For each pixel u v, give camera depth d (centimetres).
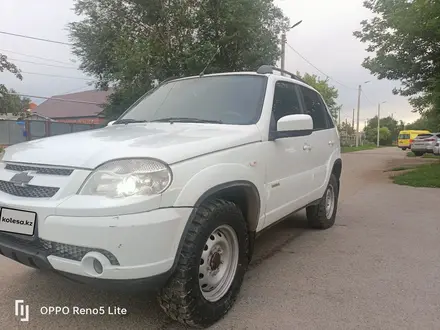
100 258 238
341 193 956
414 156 2772
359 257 453
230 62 1791
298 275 396
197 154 279
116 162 251
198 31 1775
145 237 241
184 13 1722
